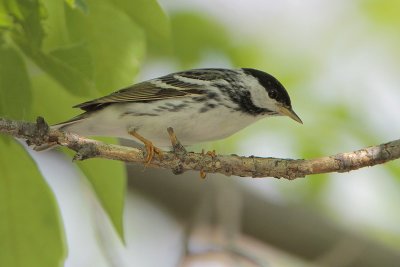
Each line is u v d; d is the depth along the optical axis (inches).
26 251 351.6
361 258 515.2
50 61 319.3
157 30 349.4
